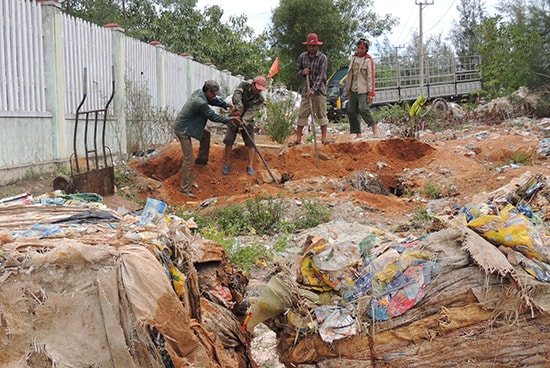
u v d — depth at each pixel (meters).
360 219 9.16
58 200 4.32
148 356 2.68
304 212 9.30
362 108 14.35
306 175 12.04
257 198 9.25
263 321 3.49
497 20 28.08
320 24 39.78
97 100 12.47
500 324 3.29
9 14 9.54
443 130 20.09
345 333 3.27
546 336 3.27
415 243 3.61
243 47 33.12
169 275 3.00
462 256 3.42
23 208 3.98
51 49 10.58
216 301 3.77
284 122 14.86
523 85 23.16
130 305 2.68
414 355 3.31
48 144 10.70
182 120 10.84
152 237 3.04
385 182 12.16
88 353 2.66
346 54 42.78
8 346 2.64
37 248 2.78
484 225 3.51
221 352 3.34
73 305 2.68
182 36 30.77
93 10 26.59
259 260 6.93
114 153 13.08
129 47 14.24
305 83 13.20
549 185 4.48
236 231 8.71
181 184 11.07
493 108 21.72
